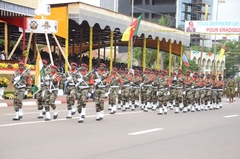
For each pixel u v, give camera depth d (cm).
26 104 2197
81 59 3888
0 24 3491
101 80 1532
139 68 4734
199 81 2194
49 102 1476
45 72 1470
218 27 4184
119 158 879
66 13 2977
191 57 7594
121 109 2102
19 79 1453
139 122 1533
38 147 970
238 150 1028
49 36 4291
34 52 3366
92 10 3083
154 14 9219
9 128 1253
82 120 1457
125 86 2034
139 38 4578
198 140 1165
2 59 2688
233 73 8912
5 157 852
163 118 1709
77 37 4659
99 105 1541
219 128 1454
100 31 4159
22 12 2578
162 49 4925
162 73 1894
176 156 920
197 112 2119
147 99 2014
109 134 1208
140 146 1031
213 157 926
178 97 1992
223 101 3375
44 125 1345
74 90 1538
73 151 936
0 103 2108
